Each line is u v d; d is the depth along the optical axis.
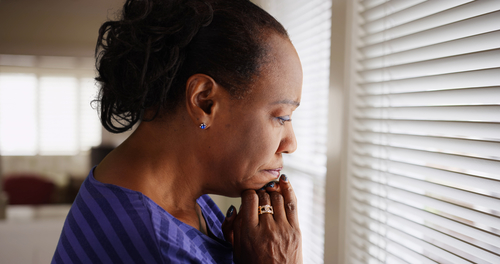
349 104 1.11
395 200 0.97
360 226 1.12
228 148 0.59
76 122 2.93
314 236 1.52
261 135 0.59
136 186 0.54
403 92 0.91
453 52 0.78
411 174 0.92
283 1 1.81
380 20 1.00
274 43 0.58
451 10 0.77
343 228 1.16
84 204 0.52
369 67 1.06
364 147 1.08
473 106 0.72
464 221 0.79
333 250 1.21
